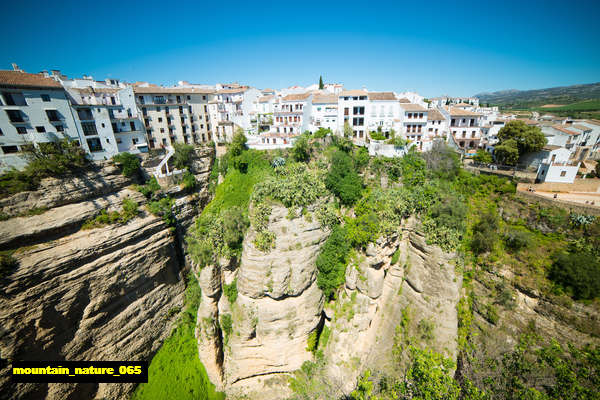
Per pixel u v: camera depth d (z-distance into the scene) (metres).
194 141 67.25
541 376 24.58
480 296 30.94
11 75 38.31
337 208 39.88
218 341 38.66
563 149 40.09
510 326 28.28
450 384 22.34
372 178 42.00
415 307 34.53
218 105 66.06
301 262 34.47
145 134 57.94
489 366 27.75
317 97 59.25
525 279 28.16
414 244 35.50
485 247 31.70
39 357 30.05
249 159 48.03
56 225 33.12
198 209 52.28
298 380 36.66
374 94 54.53
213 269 37.28
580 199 32.19
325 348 38.22
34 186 33.50
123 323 37.38
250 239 34.56
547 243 28.98
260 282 33.94
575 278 24.94
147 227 40.88
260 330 35.44
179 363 40.38
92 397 34.06
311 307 35.75
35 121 39.62
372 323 36.84
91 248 34.12
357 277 35.75
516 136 42.56
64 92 42.06
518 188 35.94
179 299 45.62
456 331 31.66
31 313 29.36
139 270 39.12
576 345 24.47
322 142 48.66
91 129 46.56
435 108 57.06
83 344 33.56
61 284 31.52
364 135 53.25
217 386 38.50
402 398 25.58
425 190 36.94
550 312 26.14
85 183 38.03
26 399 29.00
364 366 34.88
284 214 34.06
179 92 62.78
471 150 50.50
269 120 68.56
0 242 29.42
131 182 44.47
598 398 22.20
